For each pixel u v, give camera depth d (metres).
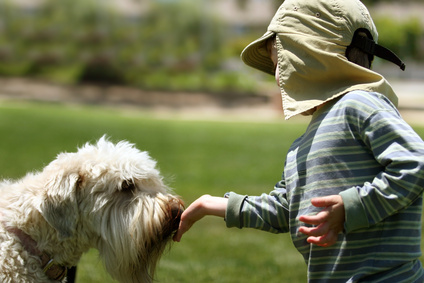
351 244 3.47
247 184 12.59
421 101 39.94
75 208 3.97
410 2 51.78
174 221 4.21
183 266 6.96
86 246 4.14
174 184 12.23
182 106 41.50
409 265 3.44
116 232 4.08
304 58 3.76
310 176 3.63
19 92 41.59
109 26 47.59
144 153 4.45
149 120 29.52
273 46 4.13
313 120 3.77
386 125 3.39
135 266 4.22
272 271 6.84
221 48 50.16
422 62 52.38
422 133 22.36
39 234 3.94
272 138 23.06
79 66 45.66
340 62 3.64
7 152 15.66
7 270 3.79
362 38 3.77
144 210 4.13
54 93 42.47
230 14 53.91
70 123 24.80
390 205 3.28
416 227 3.50
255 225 3.97
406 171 3.23
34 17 47.59
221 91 43.81
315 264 3.60
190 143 20.44
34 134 20.19
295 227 3.74
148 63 47.31
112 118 28.95
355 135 3.52
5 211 3.98
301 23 3.82
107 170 4.11
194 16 49.84
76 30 46.97
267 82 45.50
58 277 4.07
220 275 6.61
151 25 49.47
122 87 44.72
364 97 3.52
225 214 4.02
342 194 3.35
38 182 4.07
